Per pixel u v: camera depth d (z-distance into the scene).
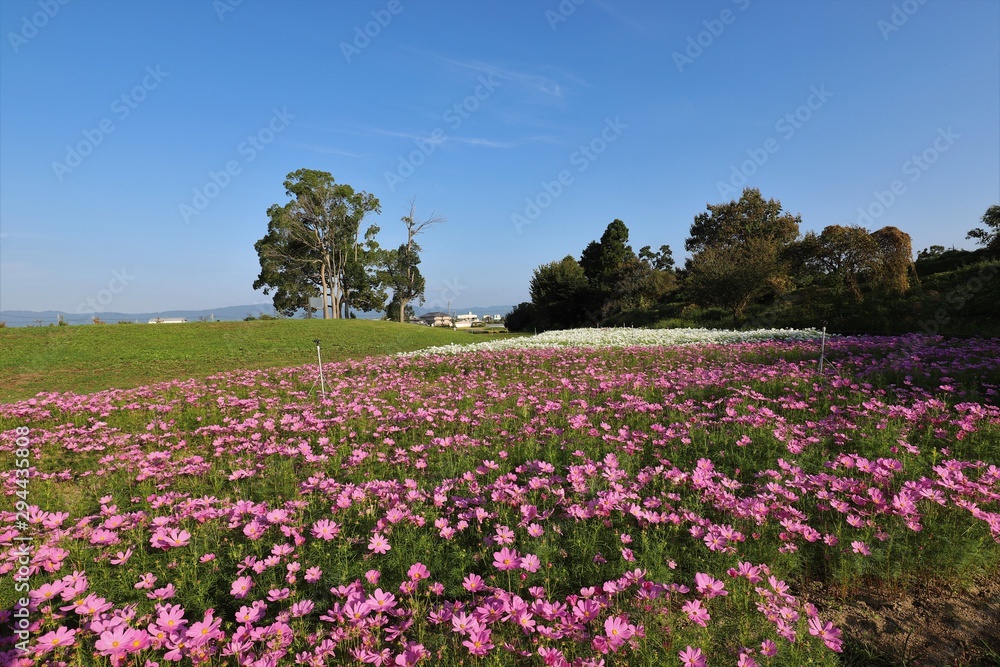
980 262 20.70
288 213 44.66
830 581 3.04
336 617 2.47
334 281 48.91
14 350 18.89
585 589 2.62
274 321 29.50
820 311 20.20
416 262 53.00
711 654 2.31
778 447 4.88
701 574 2.58
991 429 5.03
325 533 3.15
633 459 4.86
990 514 3.11
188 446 6.55
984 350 9.81
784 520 3.27
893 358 9.34
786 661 2.23
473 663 2.28
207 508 3.77
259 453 5.55
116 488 4.85
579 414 6.24
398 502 3.81
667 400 7.28
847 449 4.88
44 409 8.50
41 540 3.50
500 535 3.17
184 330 24.25
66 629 2.43
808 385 7.65
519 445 5.39
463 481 4.26
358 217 48.81
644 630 2.33
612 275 41.66
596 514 3.40
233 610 2.89
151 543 3.32
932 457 4.30
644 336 17.92
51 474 5.42
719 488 3.72
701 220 43.38
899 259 19.69
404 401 8.41
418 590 2.84
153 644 2.32
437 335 30.28
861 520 3.26
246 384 11.06
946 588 2.96
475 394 8.79
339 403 8.09
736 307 23.08
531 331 48.00
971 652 2.46
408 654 2.17
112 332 22.67
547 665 2.13
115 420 8.02
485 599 2.63
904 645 2.53
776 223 38.47
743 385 7.85
